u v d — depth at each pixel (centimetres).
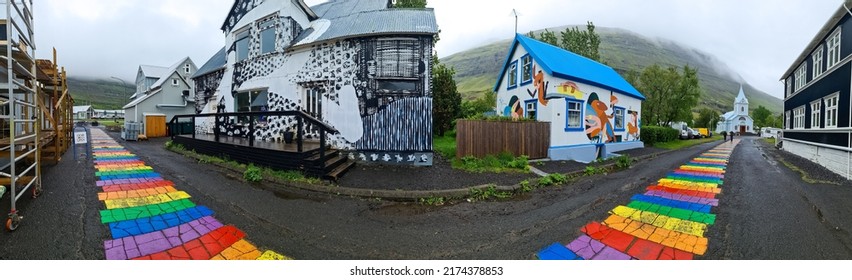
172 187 666
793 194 718
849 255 409
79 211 502
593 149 1427
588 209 596
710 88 17162
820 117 1343
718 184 832
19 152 707
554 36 2989
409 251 411
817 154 1323
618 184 834
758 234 466
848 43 1101
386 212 570
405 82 992
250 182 731
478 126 1079
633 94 1819
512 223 515
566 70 1363
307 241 432
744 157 1542
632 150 1756
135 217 487
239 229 460
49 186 639
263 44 1214
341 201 629
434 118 1822
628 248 420
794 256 404
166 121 2341
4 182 536
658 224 508
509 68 1708
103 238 412
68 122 1491
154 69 3434
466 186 742
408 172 886
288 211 548
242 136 1298
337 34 1034
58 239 404
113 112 7581
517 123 1165
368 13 1123
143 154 1134
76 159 992
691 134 3781
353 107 1021
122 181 707
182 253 385
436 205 626
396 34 972
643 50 19900
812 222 521
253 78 1237
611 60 14775
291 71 1125
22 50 517
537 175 895
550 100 1280
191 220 485
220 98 1424
